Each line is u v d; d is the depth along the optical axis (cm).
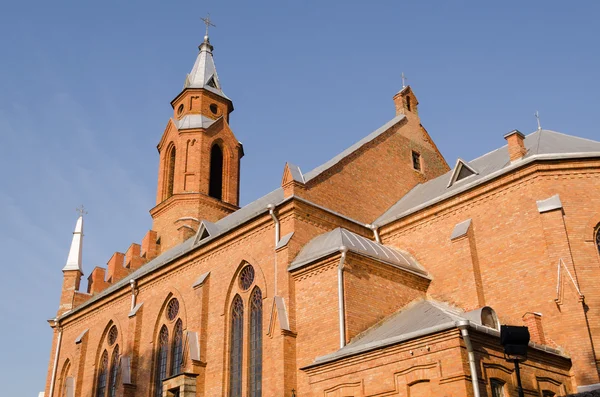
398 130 4206
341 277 2769
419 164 4297
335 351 2642
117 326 4503
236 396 3231
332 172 3503
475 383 2073
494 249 2989
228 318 3456
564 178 2889
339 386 2453
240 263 3459
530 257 2828
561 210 2791
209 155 5478
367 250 2986
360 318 2770
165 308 4072
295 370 2814
